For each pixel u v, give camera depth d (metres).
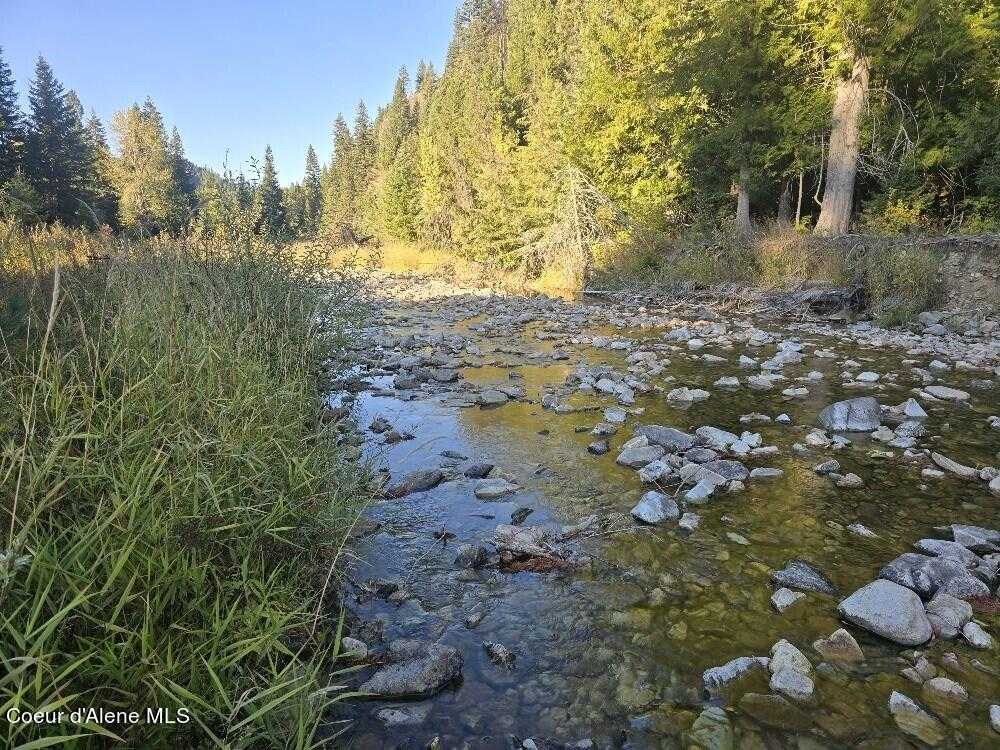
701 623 3.12
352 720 2.46
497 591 3.44
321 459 3.85
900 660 2.79
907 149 15.80
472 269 28.59
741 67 17.77
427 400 7.61
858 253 14.19
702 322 13.72
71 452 2.86
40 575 1.95
